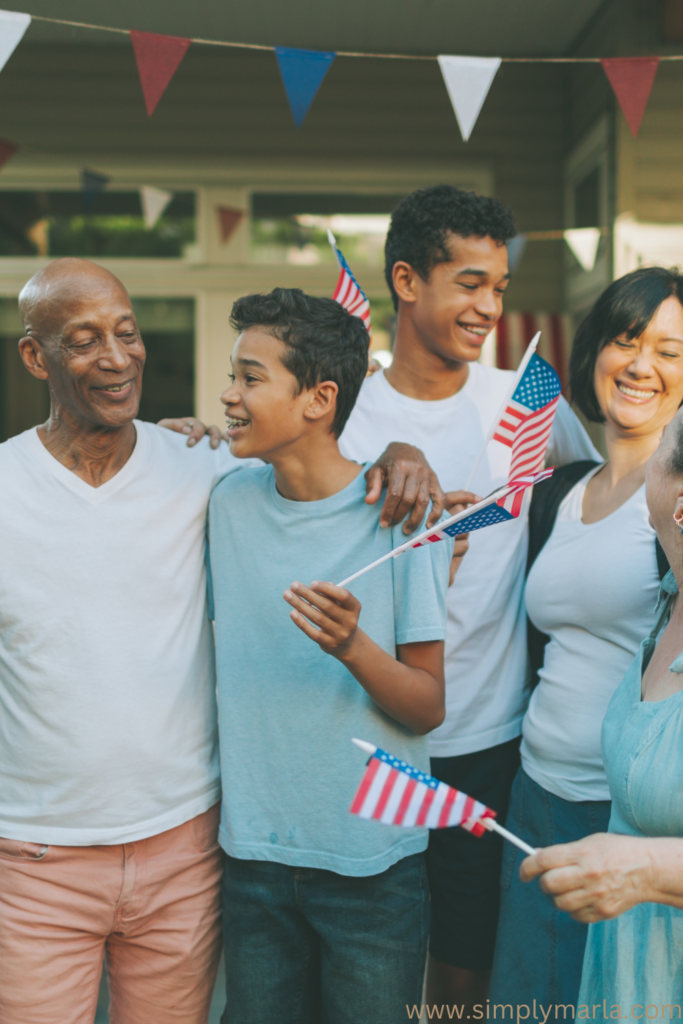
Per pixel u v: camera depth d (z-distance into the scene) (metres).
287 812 1.52
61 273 1.50
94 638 1.53
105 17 4.16
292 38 4.45
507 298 4.75
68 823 1.53
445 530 1.44
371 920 1.49
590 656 1.73
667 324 1.75
